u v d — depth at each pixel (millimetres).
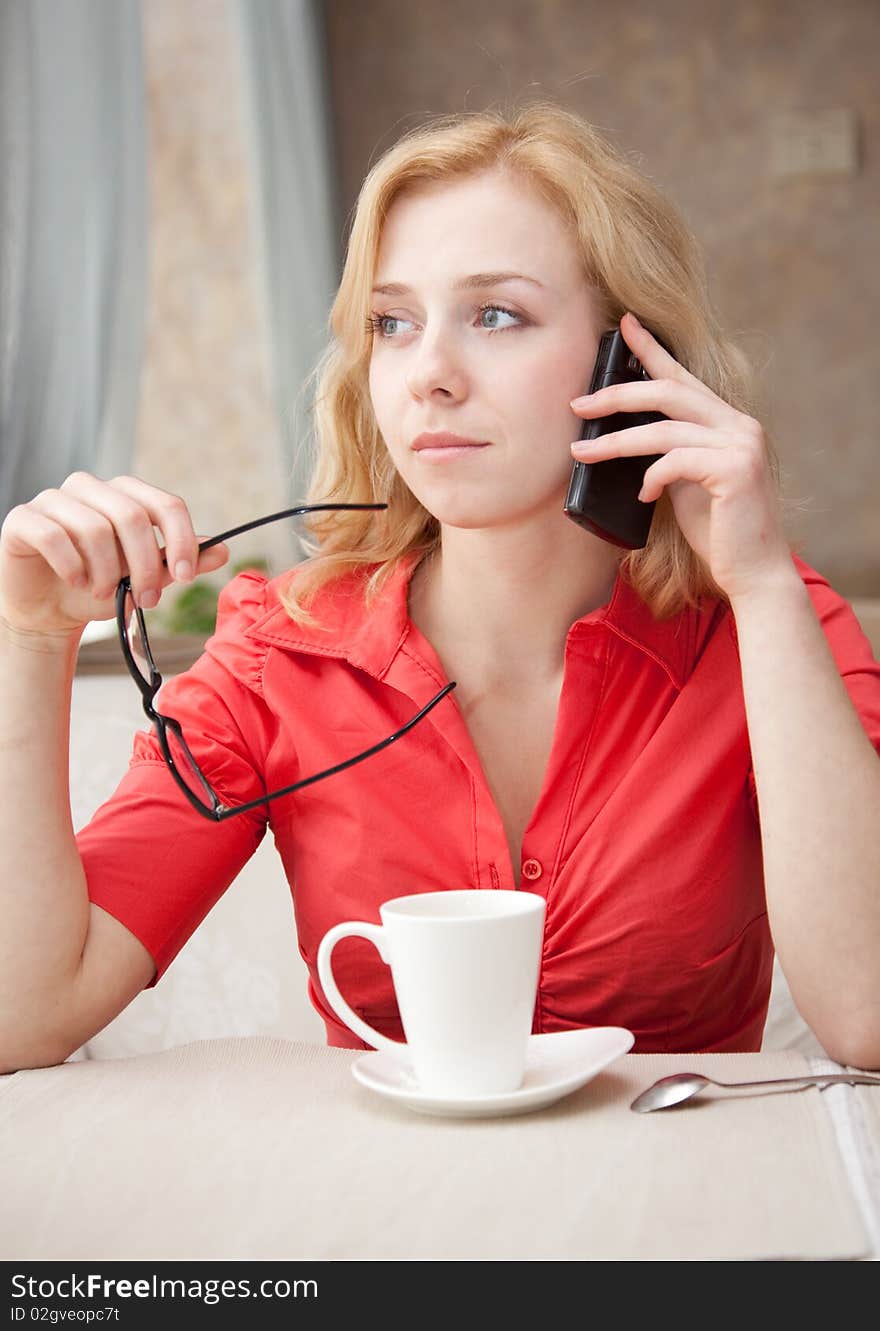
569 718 1083
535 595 1109
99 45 3164
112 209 3162
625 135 5551
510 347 994
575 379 1012
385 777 1105
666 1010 1098
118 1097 778
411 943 729
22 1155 687
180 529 918
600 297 1046
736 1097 743
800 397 5570
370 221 1018
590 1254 556
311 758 1123
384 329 1040
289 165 4379
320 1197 617
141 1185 640
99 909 1002
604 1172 635
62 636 959
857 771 927
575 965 1076
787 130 5473
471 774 1088
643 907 1064
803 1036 1439
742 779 1093
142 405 4898
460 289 988
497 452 995
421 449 1006
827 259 5520
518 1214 592
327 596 1180
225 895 1479
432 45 5559
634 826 1072
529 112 1077
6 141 3021
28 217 3041
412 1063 813
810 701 939
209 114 4781
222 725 1135
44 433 3084
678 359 1127
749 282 5555
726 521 966
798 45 5461
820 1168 632
